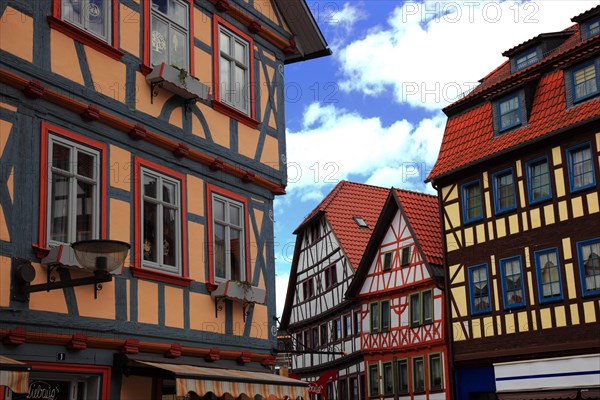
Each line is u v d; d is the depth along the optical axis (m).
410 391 28.97
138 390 11.21
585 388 20.11
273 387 12.34
